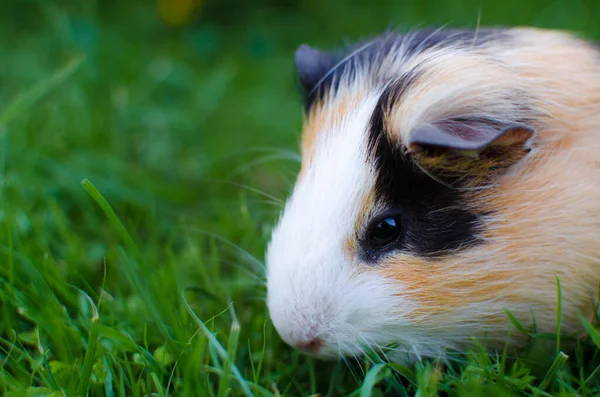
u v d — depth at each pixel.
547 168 0.32
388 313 0.32
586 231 0.32
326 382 0.34
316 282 0.32
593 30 0.56
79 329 0.34
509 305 0.32
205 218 0.44
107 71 0.55
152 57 0.62
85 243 0.41
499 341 0.33
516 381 0.31
